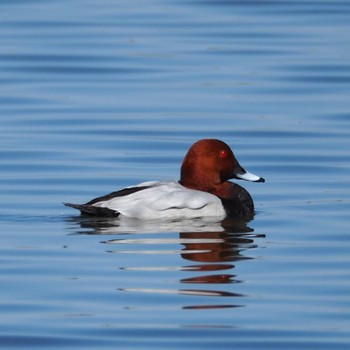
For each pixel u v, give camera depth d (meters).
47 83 22.81
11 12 28.64
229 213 14.27
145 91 22.17
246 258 12.53
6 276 11.89
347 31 26.81
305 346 10.20
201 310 10.95
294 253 12.78
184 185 14.84
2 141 18.80
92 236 13.31
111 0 30.17
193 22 27.73
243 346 10.20
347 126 19.83
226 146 14.79
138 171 17.14
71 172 16.98
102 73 23.52
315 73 23.31
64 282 11.68
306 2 29.62
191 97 21.73
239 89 22.27
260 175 17.00
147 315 10.82
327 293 11.42
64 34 26.48
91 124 19.94
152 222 13.94
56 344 10.25
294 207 15.04
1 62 24.27
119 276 11.84
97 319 10.75
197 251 12.72
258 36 26.33
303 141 18.91
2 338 10.37
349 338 10.34
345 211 14.77
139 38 26.14
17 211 14.66
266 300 11.20
